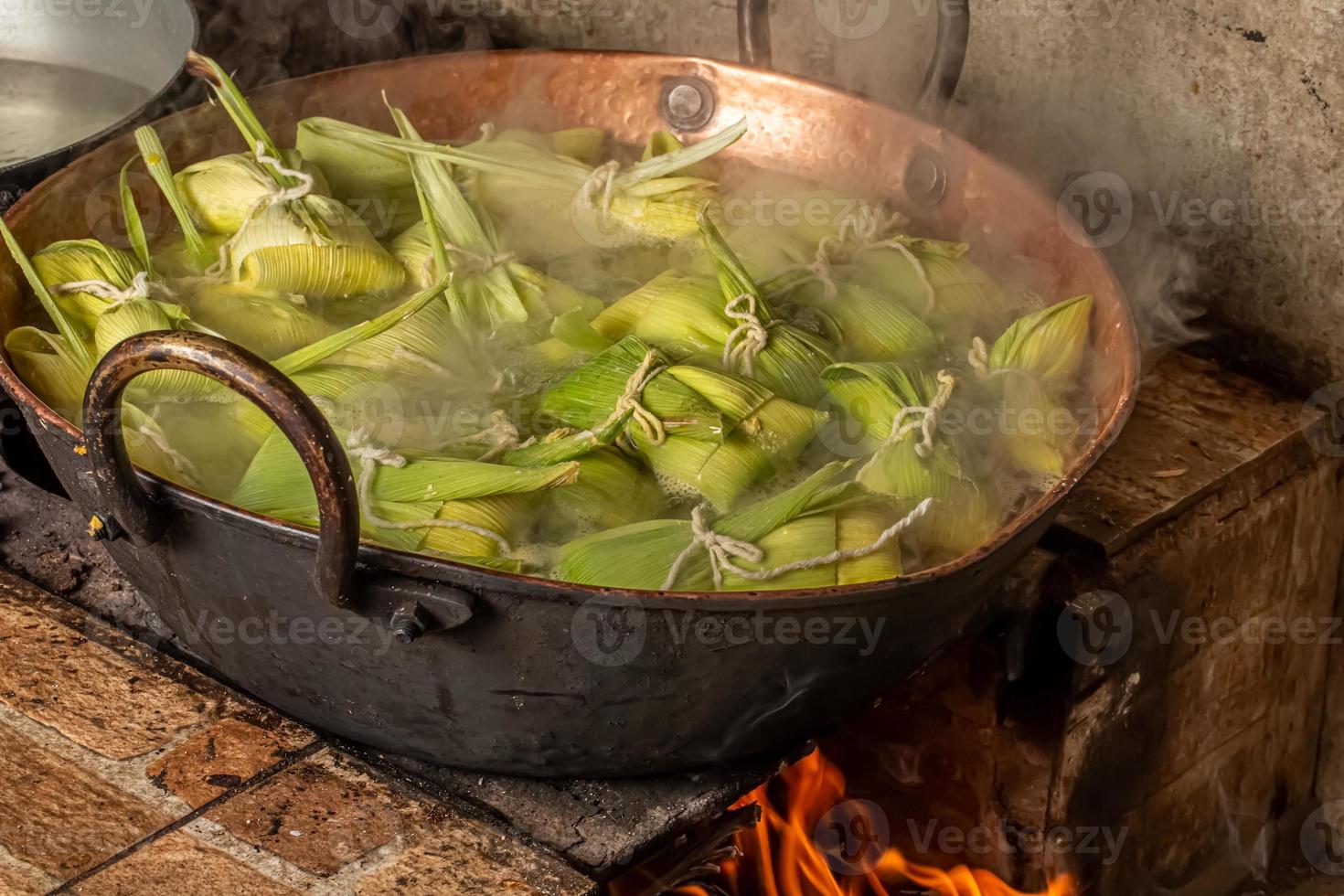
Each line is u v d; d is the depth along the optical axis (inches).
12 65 91.1
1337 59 72.1
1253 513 74.6
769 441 52.2
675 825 52.2
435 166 66.2
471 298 61.0
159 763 52.8
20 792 51.1
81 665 57.2
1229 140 78.4
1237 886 88.3
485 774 53.7
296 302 60.2
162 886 47.7
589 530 50.5
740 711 48.4
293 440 40.0
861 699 52.1
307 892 47.8
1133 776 75.7
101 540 49.6
